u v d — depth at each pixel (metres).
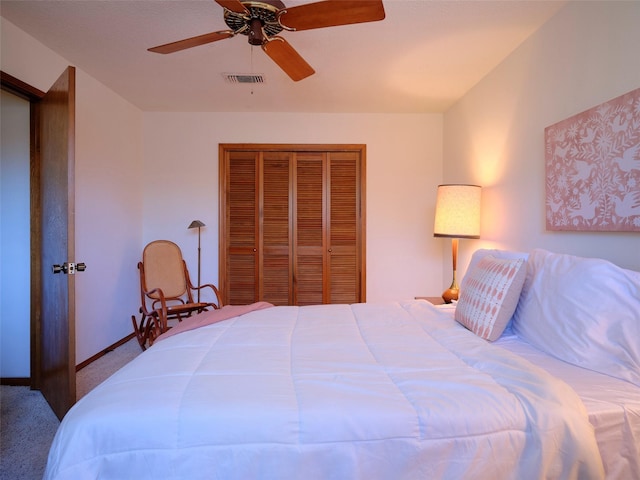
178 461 0.84
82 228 2.57
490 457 0.87
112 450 0.86
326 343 1.40
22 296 2.28
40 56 2.17
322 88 2.86
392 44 2.16
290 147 3.44
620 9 1.45
